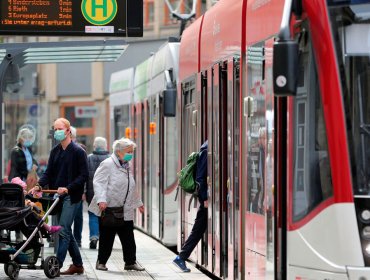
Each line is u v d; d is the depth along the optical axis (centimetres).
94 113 12938
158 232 5616
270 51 2948
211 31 3938
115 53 4594
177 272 4212
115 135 7900
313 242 2639
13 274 3869
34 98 11906
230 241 3503
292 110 2742
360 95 2608
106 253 4334
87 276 4088
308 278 2650
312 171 2652
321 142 2630
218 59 3759
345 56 2623
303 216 2678
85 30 4525
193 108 4353
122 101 7538
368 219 2569
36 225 3856
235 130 3431
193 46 4372
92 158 5388
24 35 4503
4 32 4481
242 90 3309
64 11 4519
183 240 4538
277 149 2845
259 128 3064
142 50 13312
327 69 2623
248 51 3244
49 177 4069
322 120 2628
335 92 2611
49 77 15550
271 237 2902
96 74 15338
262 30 3059
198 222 4062
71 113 15612
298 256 2691
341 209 2573
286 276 2764
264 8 3048
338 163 2586
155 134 5825
